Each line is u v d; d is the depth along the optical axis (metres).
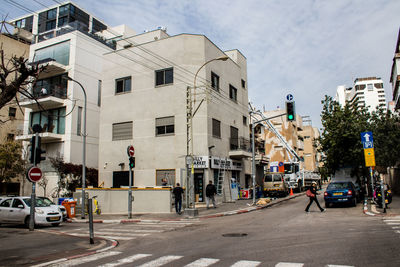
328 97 25.17
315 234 9.83
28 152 29.38
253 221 14.27
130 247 9.18
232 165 27.78
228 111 28.98
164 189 20.00
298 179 37.38
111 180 26.39
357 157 22.84
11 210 15.03
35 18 54.31
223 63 28.98
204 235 10.76
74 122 28.44
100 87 31.14
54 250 8.77
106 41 33.44
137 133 26.03
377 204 18.31
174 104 25.11
